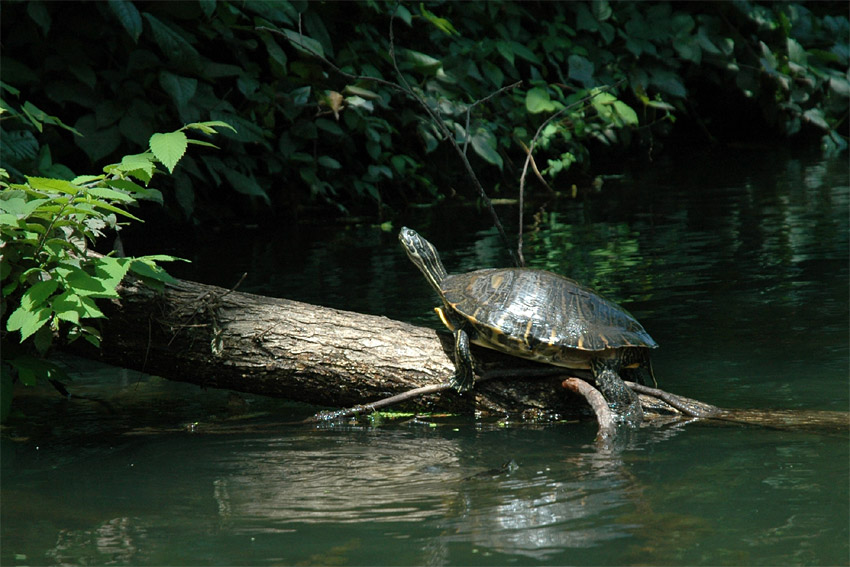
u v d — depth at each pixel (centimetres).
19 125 933
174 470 437
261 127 1285
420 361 555
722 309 752
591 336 517
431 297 807
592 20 1770
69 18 1096
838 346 639
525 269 564
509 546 324
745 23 1962
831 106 2006
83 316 483
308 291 838
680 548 318
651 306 767
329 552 322
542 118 1587
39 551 330
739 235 1070
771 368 598
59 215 502
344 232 1223
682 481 394
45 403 593
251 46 1237
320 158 1309
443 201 1495
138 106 1099
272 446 482
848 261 905
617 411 518
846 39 2123
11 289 502
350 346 555
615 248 1023
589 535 332
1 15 1066
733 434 475
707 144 2088
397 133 1430
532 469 422
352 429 521
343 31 1452
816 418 492
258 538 338
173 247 1109
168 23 1145
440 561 311
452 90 1524
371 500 380
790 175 1562
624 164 1839
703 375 591
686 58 1820
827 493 371
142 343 563
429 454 458
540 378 552
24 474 433
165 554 324
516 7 1700
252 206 1322
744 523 340
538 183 1616
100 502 387
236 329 558
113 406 587
